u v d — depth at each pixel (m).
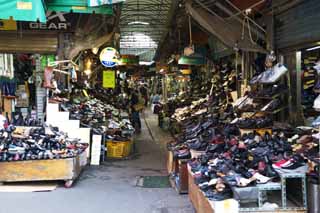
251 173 4.81
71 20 9.70
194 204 5.73
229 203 4.50
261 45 9.16
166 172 9.33
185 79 20.47
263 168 4.84
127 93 24.25
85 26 10.45
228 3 8.63
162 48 24.86
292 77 8.08
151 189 7.60
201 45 15.13
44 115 10.28
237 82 11.80
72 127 9.98
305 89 7.69
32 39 9.66
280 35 8.23
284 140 6.00
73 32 9.98
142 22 21.03
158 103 25.08
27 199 6.83
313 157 4.86
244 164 5.18
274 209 4.66
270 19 8.51
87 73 16.36
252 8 8.37
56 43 9.74
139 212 6.12
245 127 7.35
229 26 8.83
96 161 10.29
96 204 6.56
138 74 32.31
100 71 21.16
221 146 6.46
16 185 7.71
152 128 20.58
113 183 8.13
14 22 9.37
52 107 9.98
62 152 7.69
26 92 10.78
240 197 4.65
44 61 10.06
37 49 9.71
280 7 8.00
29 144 7.66
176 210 6.19
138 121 18.66
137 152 12.63
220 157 5.77
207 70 16.25
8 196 7.00
